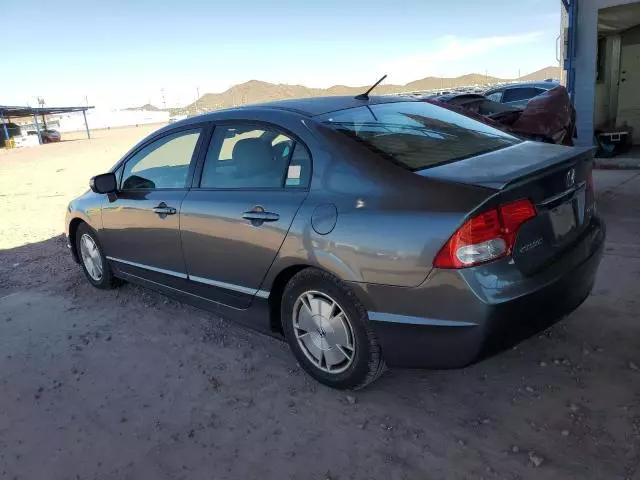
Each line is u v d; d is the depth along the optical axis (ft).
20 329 14.65
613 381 9.91
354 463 8.52
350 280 9.25
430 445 8.75
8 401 11.18
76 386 11.54
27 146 163.53
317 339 10.41
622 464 7.91
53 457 9.31
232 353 12.40
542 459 8.14
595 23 31.40
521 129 21.75
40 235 26.61
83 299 16.51
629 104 37.35
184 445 9.34
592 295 13.37
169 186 13.33
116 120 339.36
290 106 11.59
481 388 10.12
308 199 9.99
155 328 14.05
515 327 8.52
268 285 10.85
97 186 14.08
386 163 9.38
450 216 8.26
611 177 28.58
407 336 8.93
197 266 12.46
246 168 11.41
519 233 8.46
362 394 10.31
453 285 8.25
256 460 8.82
